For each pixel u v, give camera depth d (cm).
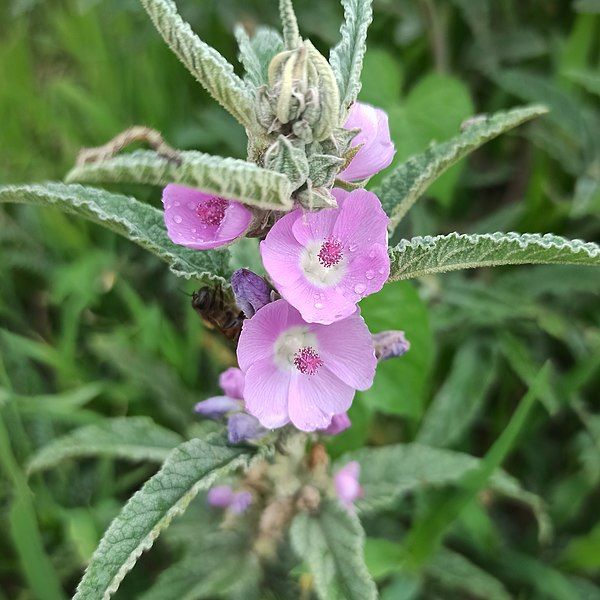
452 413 22
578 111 25
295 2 28
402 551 20
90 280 25
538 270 24
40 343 24
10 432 21
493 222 26
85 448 18
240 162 10
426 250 12
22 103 28
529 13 30
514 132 27
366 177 12
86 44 29
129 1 28
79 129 28
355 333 13
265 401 13
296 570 18
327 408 13
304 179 11
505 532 24
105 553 12
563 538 23
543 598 22
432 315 23
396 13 29
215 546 18
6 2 32
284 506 16
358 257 12
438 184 25
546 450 24
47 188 13
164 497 13
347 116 12
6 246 27
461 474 18
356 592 14
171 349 23
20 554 19
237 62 29
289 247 12
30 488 21
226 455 14
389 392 20
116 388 23
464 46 30
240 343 12
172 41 11
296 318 12
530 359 24
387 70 25
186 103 29
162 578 18
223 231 11
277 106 11
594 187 24
